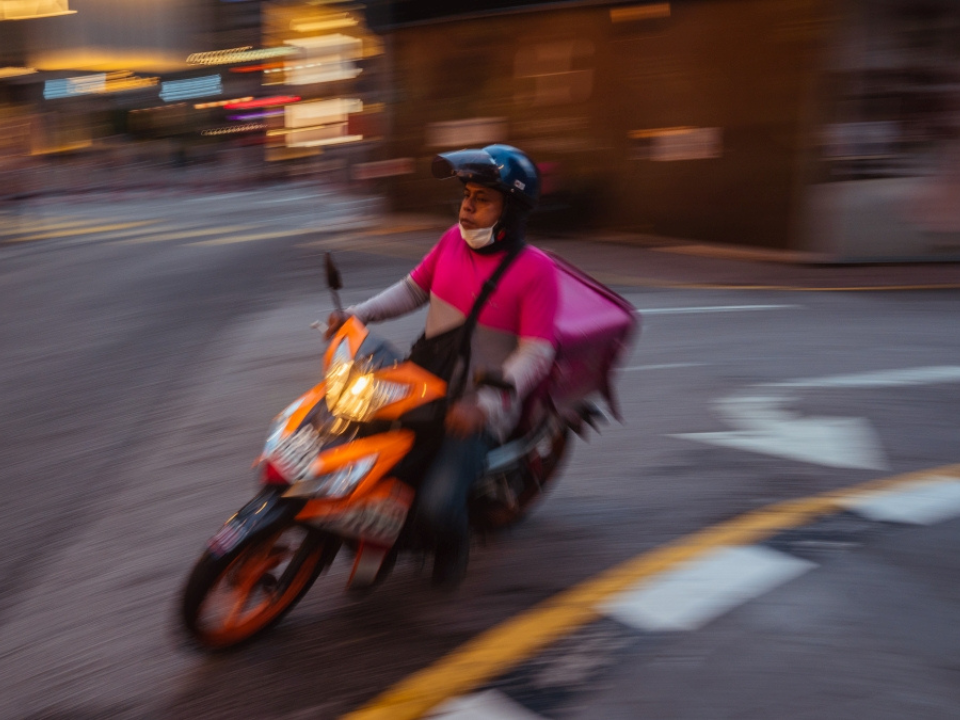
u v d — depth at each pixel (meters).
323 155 31.44
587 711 3.04
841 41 11.48
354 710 3.09
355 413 3.30
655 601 3.71
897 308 9.27
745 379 6.79
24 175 30.83
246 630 3.45
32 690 3.30
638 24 13.29
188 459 5.48
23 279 12.48
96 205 25.42
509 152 3.45
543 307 3.47
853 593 3.74
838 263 11.81
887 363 7.20
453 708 3.07
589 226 14.27
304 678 3.28
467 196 3.47
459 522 3.30
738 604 3.67
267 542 3.33
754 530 4.32
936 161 11.71
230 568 3.20
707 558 4.05
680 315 8.96
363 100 26.98
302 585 3.54
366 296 10.20
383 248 13.93
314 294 10.46
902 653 3.33
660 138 13.40
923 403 6.20
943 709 3.04
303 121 32.66
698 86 12.87
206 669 3.36
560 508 4.67
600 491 4.86
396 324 8.79
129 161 34.53
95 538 4.49
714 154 12.88
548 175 14.28
